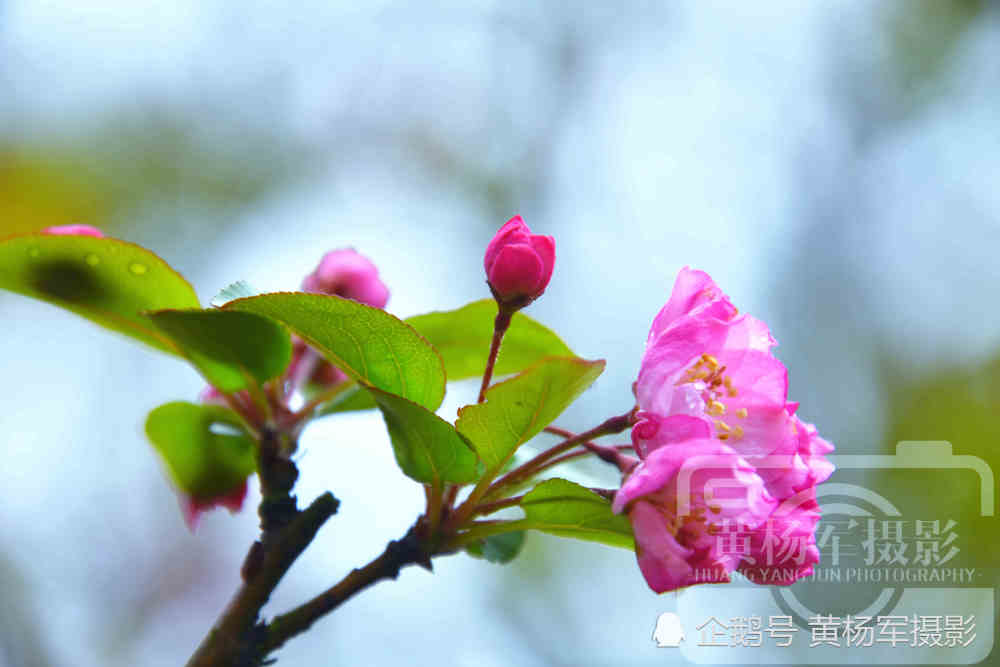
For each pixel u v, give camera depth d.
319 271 0.53
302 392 0.53
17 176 0.94
